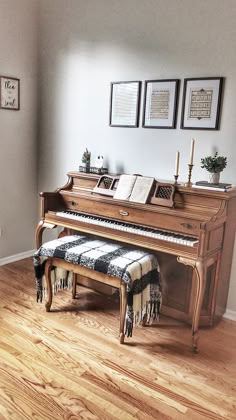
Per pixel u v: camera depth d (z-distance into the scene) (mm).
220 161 2316
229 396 1823
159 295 2363
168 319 2562
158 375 1948
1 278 3082
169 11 2561
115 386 1841
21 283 2994
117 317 2533
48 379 1862
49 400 1721
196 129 2574
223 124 2465
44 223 2752
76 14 3031
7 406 1673
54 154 3428
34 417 1618
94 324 2420
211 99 2479
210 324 2451
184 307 2494
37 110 3449
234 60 2361
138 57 2760
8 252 3461
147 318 2406
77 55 3094
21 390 1776
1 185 3266
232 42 2350
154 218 2350
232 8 2318
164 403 1746
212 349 2219
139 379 1906
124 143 2949
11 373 1892
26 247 3625
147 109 2770
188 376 1956
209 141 2539
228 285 2572
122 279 2084
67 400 1728
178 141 2674
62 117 3299
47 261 2443
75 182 2902
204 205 2285
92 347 2162
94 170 2895
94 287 2875
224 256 2375
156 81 2686
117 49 2855
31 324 2373
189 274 2436
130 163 2947
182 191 2344
